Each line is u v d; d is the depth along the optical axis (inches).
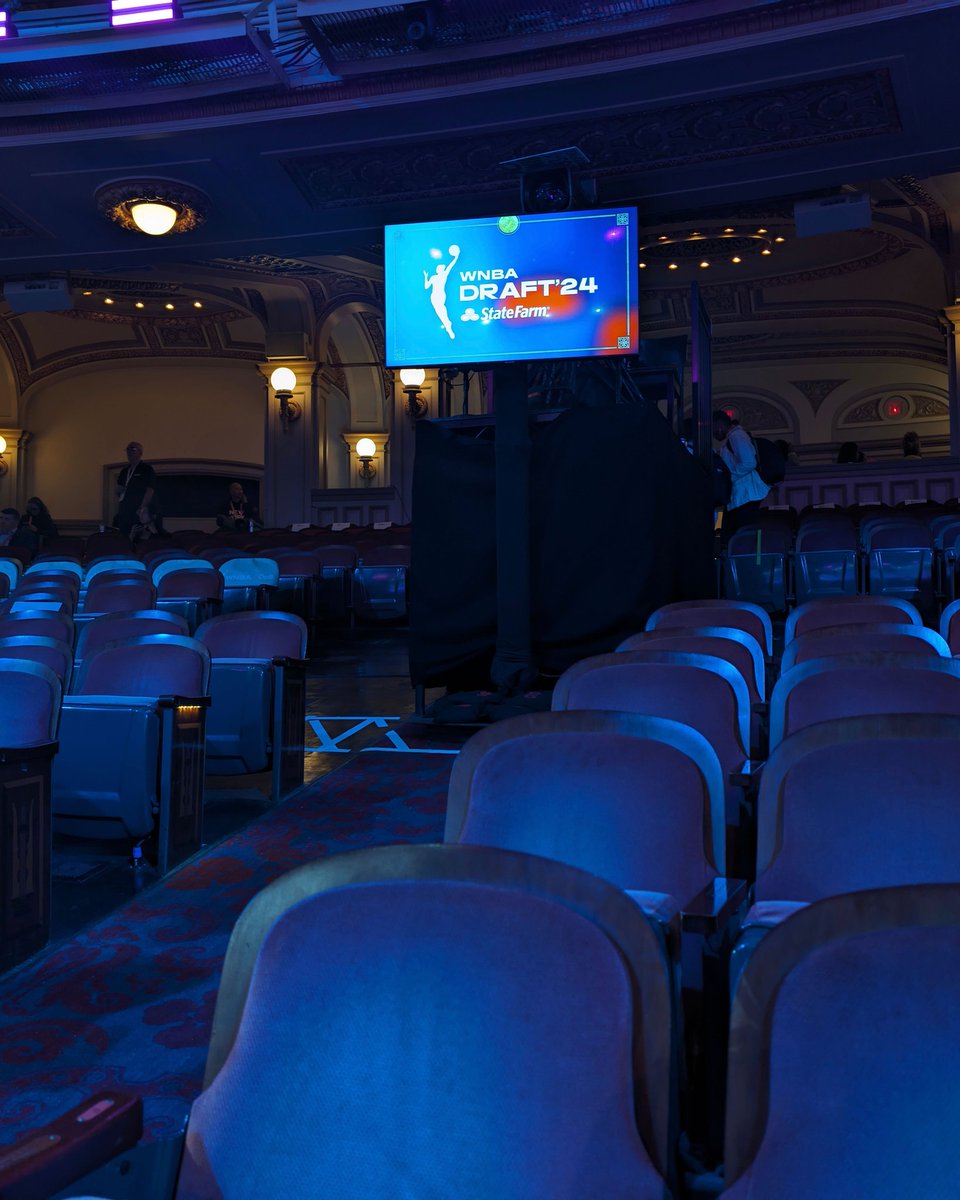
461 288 247.4
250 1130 46.4
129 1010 110.8
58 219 366.0
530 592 255.8
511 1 270.8
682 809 82.4
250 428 925.8
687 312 773.9
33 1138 40.2
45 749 129.9
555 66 286.2
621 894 47.8
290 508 704.4
